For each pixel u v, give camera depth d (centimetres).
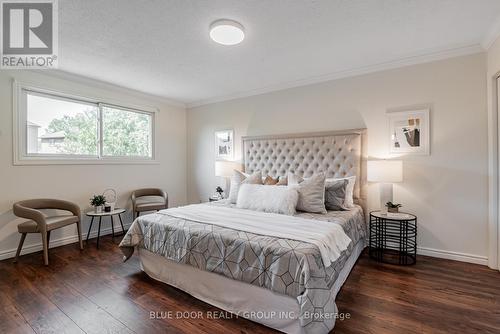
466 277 232
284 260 158
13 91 292
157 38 239
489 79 249
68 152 349
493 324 166
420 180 288
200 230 205
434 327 164
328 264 165
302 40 245
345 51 271
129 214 416
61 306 192
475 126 260
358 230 276
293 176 322
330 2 186
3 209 286
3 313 183
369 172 287
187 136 515
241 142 433
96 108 378
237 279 178
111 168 391
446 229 276
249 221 223
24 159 301
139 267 264
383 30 228
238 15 202
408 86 294
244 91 418
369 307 187
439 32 232
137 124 438
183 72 329
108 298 204
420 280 228
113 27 218
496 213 246
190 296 208
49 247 320
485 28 226
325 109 349
